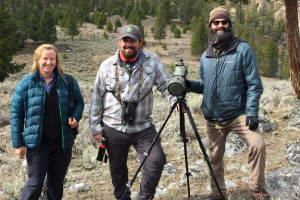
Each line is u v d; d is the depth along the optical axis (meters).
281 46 163.62
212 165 3.88
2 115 9.25
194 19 136.00
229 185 4.44
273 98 9.74
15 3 134.25
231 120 3.59
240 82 3.48
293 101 8.82
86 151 5.76
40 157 3.44
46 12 100.88
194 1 170.12
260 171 3.44
